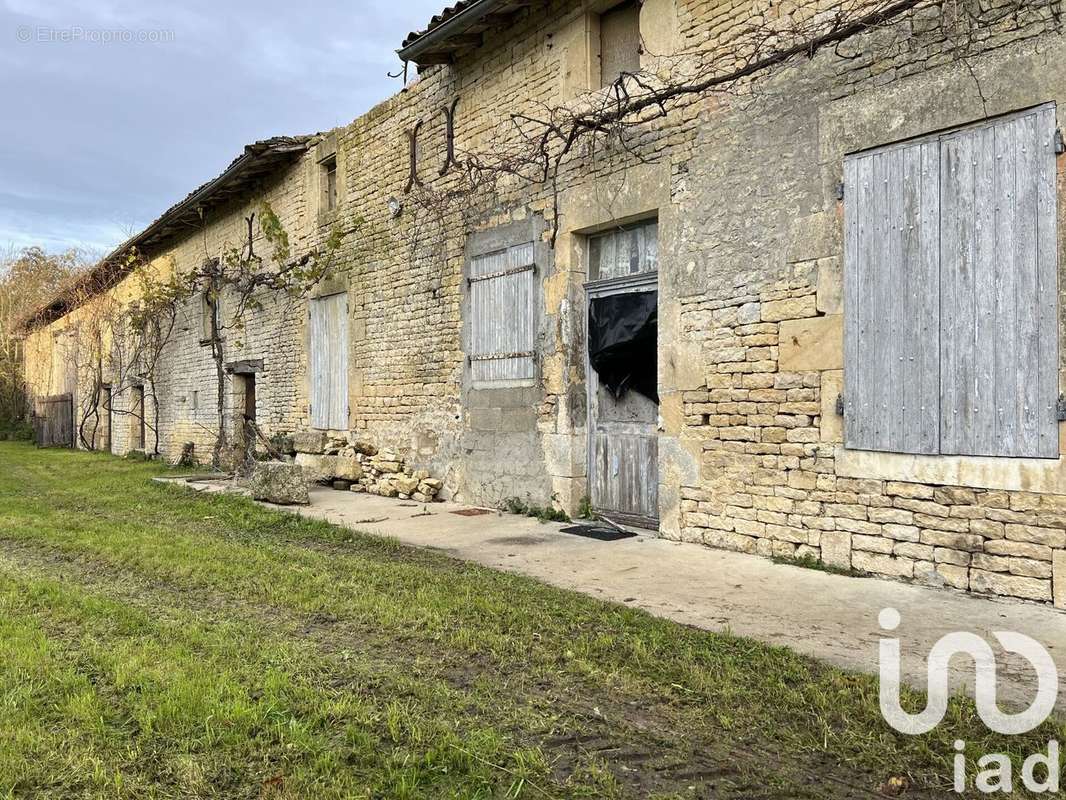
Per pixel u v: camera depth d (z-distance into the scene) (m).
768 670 3.54
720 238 6.36
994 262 4.78
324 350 11.99
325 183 12.23
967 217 4.90
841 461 5.52
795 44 5.78
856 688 3.30
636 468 7.36
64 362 27.25
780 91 5.93
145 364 19.25
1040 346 4.58
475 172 8.84
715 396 6.39
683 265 6.64
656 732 2.98
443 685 3.43
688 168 6.61
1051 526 4.52
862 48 5.41
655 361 7.18
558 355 7.87
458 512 8.45
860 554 5.40
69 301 24.59
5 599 4.75
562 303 7.82
